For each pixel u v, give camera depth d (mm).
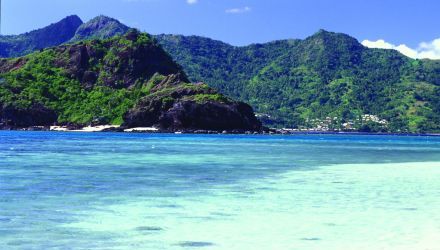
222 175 34594
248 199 23453
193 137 141250
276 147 85750
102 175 33812
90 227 17000
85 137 126188
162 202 22406
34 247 14281
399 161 51281
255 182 30516
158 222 17953
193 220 18375
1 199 22797
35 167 39656
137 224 17578
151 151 65750
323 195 24875
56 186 27562
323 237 15867
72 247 14344
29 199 22875
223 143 99562
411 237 15812
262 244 14977
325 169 40406
